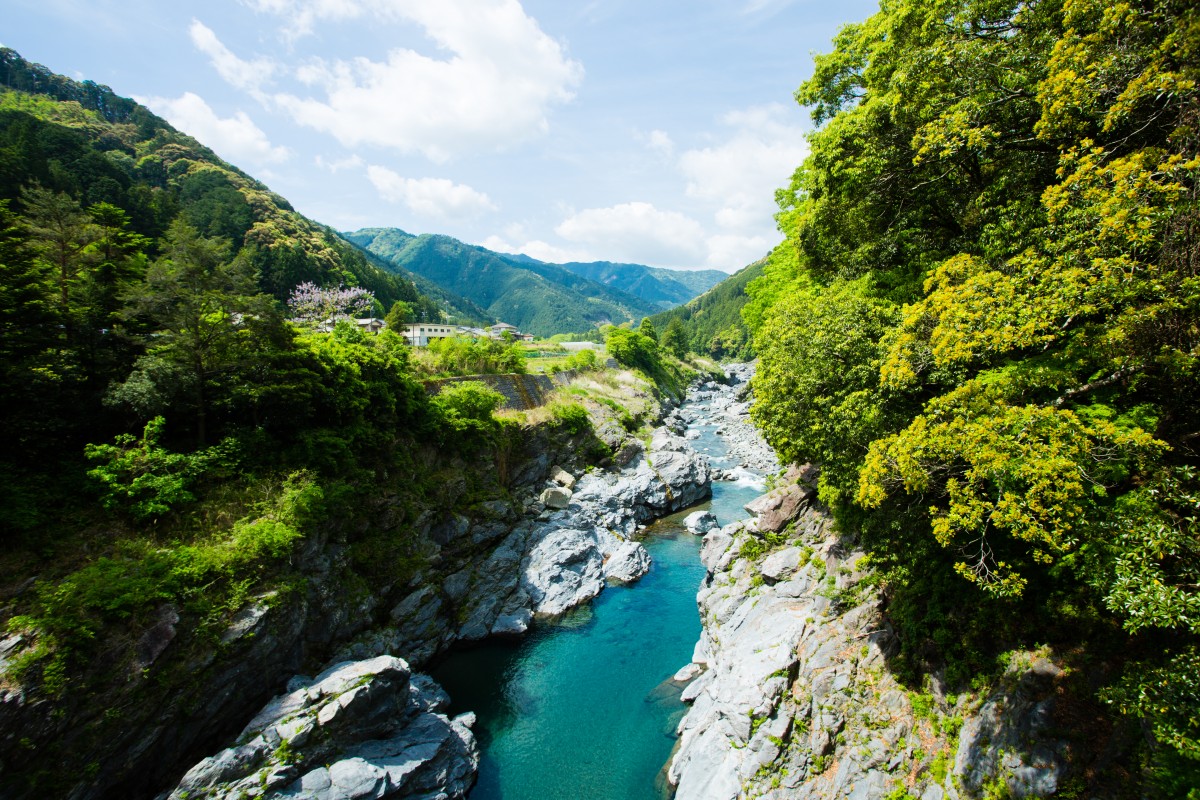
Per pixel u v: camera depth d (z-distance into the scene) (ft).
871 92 69.15
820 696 58.08
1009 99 48.73
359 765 57.31
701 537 139.95
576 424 169.68
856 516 66.03
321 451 85.30
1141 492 33.19
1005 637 46.42
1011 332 36.86
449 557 106.11
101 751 50.31
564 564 113.50
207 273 78.54
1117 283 32.78
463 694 82.07
